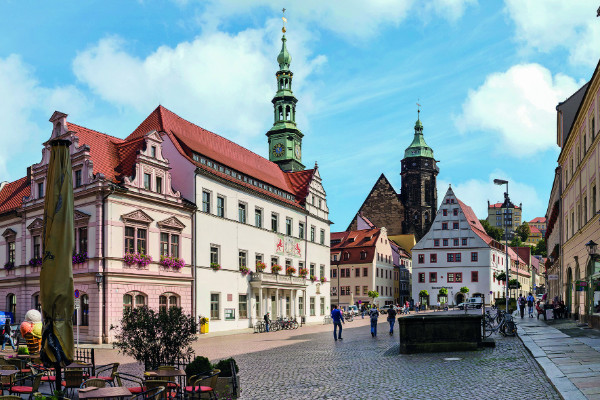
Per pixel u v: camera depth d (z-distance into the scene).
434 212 130.25
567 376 14.77
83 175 38.19
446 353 22.05
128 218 38.38
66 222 11.65
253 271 52.50
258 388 15.94
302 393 14.93
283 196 60.84
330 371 18.89
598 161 29.00
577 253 35.84
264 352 27.16
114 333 36.28
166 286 41.28
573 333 27.33
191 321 15.80
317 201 67.62
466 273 98.00
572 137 37.72
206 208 46.56
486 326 30.06
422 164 129.62
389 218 128.75
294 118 78.75
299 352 26.30
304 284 60.81
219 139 56.16
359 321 61.88
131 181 39.12
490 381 15.34
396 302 111.50
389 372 17.89
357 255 101.94
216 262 47.25
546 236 77.88
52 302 11.38
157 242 40.97
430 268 100.06
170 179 43.28
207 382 13.31
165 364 15.30
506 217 47.94
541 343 23.06
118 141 44.91
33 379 13.91
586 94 30.97
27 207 43.31
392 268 110.31
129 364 22.78
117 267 37.25
